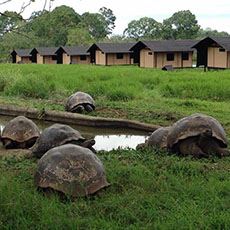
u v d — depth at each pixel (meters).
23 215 4.30
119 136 10.20
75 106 12.20
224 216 4.18
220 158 6.70
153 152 7.07
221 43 30.53
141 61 36.94
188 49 35.91
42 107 13.06
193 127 6.71
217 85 15.70
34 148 6.93
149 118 11.22
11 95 16.05
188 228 3.96
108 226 4.07
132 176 5.55
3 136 8.13
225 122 10.11
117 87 15.90
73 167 4.88
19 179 5.49
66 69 26.73
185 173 5.88
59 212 4.35
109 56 40.38
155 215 4.33
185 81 18.03
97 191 4.89
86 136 10.20
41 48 48.19
